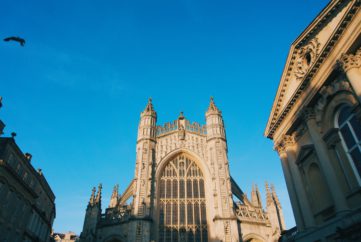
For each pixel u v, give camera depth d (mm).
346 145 22656
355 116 20922
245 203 49312
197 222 43719
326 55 23109
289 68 29250
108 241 42406
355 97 20078
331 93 23312
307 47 26500
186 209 44812
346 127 22734
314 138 24828
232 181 52062
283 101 31016
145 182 44531
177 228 43062
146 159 47094
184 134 52188
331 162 23375
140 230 39781
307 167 27297
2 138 34031
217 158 48000
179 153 50531
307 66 26812
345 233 19703
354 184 21344
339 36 21422
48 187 49312
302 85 26297
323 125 24891
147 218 40875
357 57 20250
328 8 23250
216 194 44312
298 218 27484
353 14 19984
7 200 33719
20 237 37625
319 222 24906
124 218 43312
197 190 46938
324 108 24562
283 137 30562
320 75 24078
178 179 47750
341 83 22203
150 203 43062
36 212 43562
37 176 43312
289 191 29297
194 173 48812
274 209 46531
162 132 52406
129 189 50219
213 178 46062
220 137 50625
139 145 49250
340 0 22203
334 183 22078
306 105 26000
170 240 42031
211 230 42438
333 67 22062
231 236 40531
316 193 25984
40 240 47031
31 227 42219
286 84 30312
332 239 21938
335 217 21656
